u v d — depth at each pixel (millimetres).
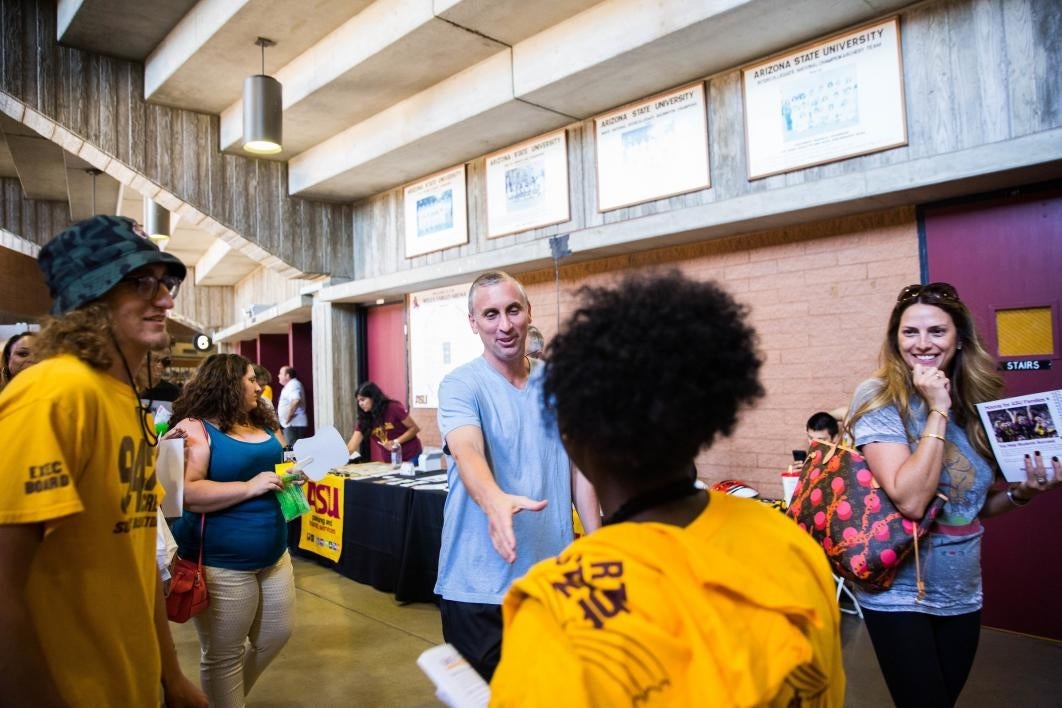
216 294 16812
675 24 3705
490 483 1443
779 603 663
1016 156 3018
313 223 7238
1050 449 1604
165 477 2039
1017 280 3324
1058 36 3029
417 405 7043
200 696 1510
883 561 1582
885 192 3418
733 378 746
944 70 3355
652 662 610
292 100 5512
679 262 4695
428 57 4789
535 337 3754
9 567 1046
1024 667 2939
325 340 7652
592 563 673
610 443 732
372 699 3018
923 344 1660
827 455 1774
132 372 1324
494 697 643
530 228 5488
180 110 6391
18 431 1077
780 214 3850
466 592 1704
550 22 4336
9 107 5844
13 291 11195
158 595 1450
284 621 2451
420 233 6574
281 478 2428
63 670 1136
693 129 4371
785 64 3924
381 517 4535
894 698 1630
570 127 5164
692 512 756
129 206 10977
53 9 5797
